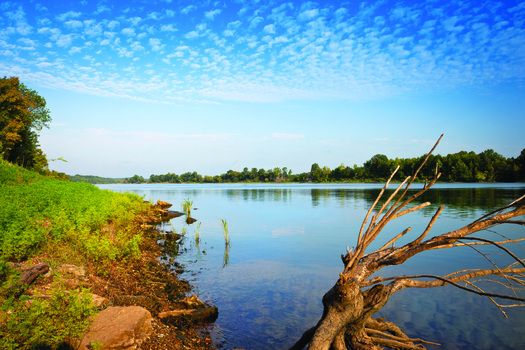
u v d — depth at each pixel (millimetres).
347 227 20469
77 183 27125
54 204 13031
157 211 28453
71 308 4406
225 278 9852
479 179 129250
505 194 47188
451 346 5754
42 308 4340
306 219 24516
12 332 3986
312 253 13289
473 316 7000
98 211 14227
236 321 6891
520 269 5176
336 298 4844
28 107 55031
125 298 6746
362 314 5148
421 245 4836
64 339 4305
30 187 16844
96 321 5055
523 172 122875
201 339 6074
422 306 7590
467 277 5324
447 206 29703
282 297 8297
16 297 5168
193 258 12461
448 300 7949
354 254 5051
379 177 184750
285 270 10750
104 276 8133
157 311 6945
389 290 5312
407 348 5406
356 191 74000
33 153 58625
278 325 6715
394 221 21656
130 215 17188
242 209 33188
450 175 133625
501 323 6645
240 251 13719
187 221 23953
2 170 21516
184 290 8641
